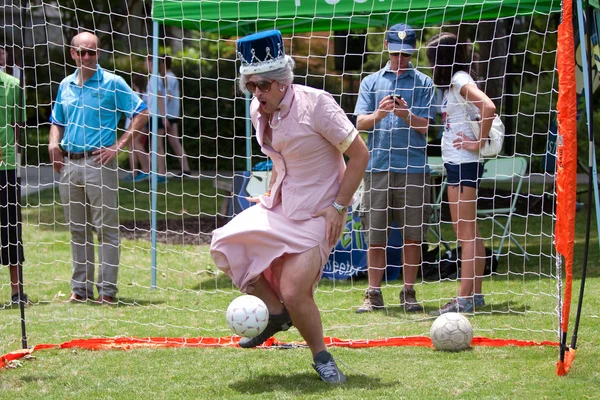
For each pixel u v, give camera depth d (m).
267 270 5.39
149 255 11.09
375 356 6.05
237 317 5.02
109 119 8.30
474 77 7.58
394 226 9.42
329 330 7.07
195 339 6.71
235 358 6.04
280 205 5.22
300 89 4.98
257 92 4.88
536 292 8.37
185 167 18.20
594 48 8.35
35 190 16.45
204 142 19.00
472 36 15.23
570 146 5.13
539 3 8.16
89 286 8.58
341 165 5.24
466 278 7.54
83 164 8.20
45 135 19.69
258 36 4.81
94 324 7.40
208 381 5.41
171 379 5.48
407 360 5.88
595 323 6.84
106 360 6.06
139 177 17.66
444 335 6.14
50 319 7.62
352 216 9.65
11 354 6.08
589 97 5.19
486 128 7.25
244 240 5.12
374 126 7.89
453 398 4.83
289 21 9.78
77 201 8.37
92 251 8.59
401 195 7.88
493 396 4.85
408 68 7.89
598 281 8.73
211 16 8.76
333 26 9.91
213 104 19.11
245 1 8.69
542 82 17.92
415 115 7.73
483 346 6.29
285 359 5.98
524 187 14.29
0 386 5.37
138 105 8.43
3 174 8.23
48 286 9.34
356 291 8.95
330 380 5.24
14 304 8.35
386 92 7.84
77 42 8.12
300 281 5.04
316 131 4.96
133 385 5.34
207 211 14.48
